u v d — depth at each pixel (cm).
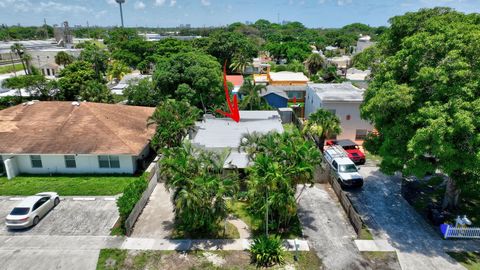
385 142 1942
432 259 1703
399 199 2328
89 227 2002
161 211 2173
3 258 1727
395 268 1641
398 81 1925
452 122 1587
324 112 2977
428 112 1652
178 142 2764
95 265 1681
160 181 2605
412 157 1864
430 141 1631
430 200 2312
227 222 2047
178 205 1658
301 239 1881
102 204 2278
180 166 1741
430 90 1780
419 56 1805
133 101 4334
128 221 1898
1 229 1988
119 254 1755
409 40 1866
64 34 13925
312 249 1792
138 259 1719
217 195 1695
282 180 1662
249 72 8062
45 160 2753
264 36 19250
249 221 2064
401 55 1892
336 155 2803
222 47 8162
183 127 2767
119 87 5569
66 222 2058
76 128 2906
